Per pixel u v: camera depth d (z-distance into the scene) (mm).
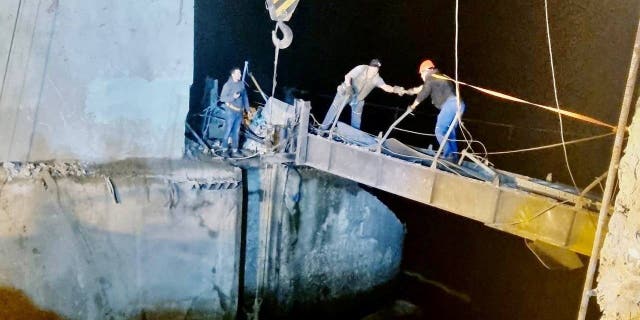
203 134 11078
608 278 5113
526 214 7957
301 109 10133
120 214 9094
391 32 16859
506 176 8781
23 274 8531
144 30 8945
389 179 9359
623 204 4992
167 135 9750
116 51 8844
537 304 13586
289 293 11539
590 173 13133
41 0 8070
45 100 8578
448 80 9398
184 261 9852
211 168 9867
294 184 10836
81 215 8797
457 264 15172
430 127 16875
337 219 11742
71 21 8367
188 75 9570
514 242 14617
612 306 5070
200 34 15469
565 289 13078
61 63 8516
